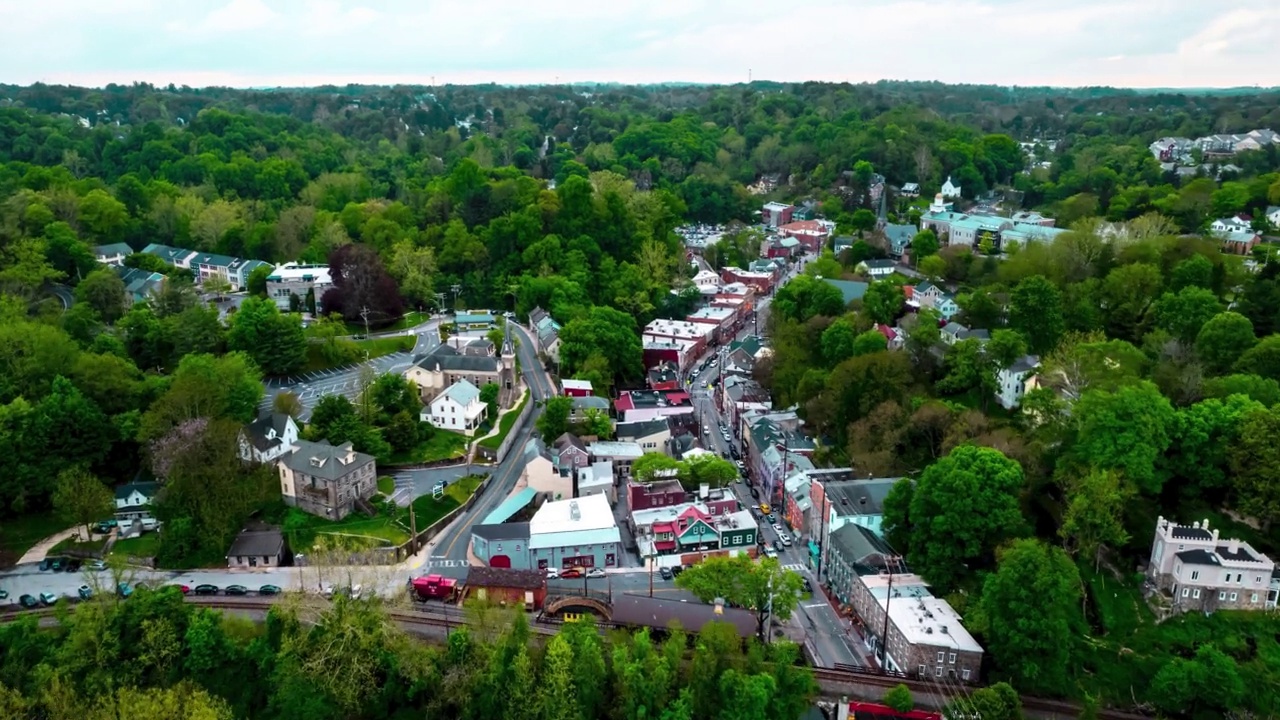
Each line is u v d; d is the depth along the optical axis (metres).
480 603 110.62
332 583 115.44
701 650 100.06
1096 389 124.75
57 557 127.56
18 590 120.38
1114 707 102.19
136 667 98.44
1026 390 149.50
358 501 139.50
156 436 137.88
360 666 99.69
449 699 100.19
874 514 130.75
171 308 187.75
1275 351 132.25
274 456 143.25
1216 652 99.38
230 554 126.12
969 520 116.50
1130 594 112.06
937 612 112.50
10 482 130.25
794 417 173.38
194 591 119.94
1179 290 168.00
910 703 98.56
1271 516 110.69
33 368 146.75
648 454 154.12
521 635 103.12
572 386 182.62
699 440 180.25
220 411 143.88
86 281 195.00
